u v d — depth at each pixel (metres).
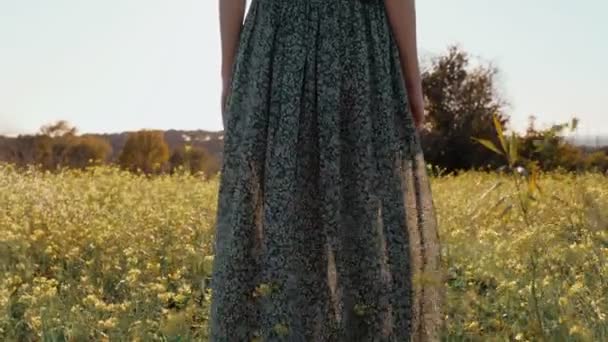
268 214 3.06
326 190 3.08
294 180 3.08
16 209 6.79
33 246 5.53
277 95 3.11
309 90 3.11
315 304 3.09
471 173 14.31
